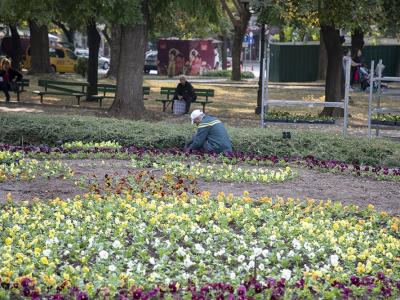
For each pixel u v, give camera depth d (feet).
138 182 40.24
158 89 137.18
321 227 31.96
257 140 53.31
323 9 78.95
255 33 302.25
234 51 172.65
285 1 78.79
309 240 29.81
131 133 55.47
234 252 28.58
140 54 84.12
